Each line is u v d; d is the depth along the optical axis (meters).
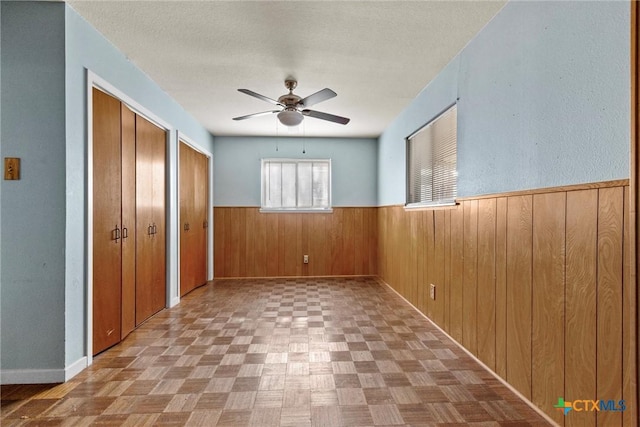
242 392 2.05
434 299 3.29
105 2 2.18
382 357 2.55
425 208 3.52
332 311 3.77
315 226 5.96
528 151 1.94
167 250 3.92
